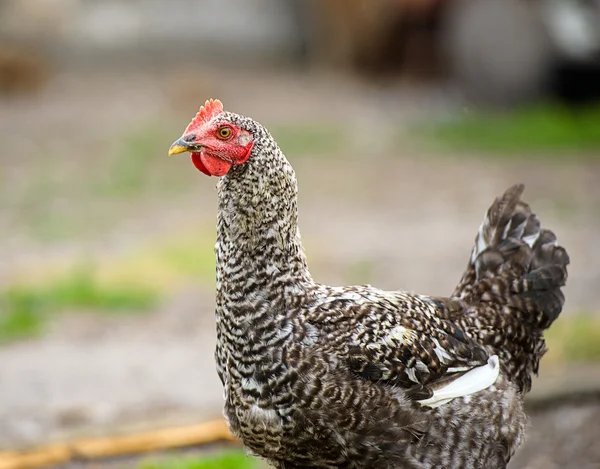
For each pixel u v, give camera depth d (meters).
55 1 41.84
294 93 35.72
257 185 6.63
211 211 20.78
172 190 22.81
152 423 10.09
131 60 42.34
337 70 40.09
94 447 9.40
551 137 27.16
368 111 32.19
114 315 14.56
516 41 30.36
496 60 30.88
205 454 9.45
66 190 22.69
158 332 13.77
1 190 22.56
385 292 7.15
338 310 6.71
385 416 6.52
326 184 23.20
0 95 35.06
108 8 47.72
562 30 29.72
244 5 48.09
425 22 35.94
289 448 6.71
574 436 9.73
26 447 9.56
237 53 43.88
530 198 21.05
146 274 16.38
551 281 7.64
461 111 30.92
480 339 7.23
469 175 23.67
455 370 6.87
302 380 6.48
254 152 6.62
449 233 18.70
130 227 19.48
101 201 21.73
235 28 46.81
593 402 10.52
